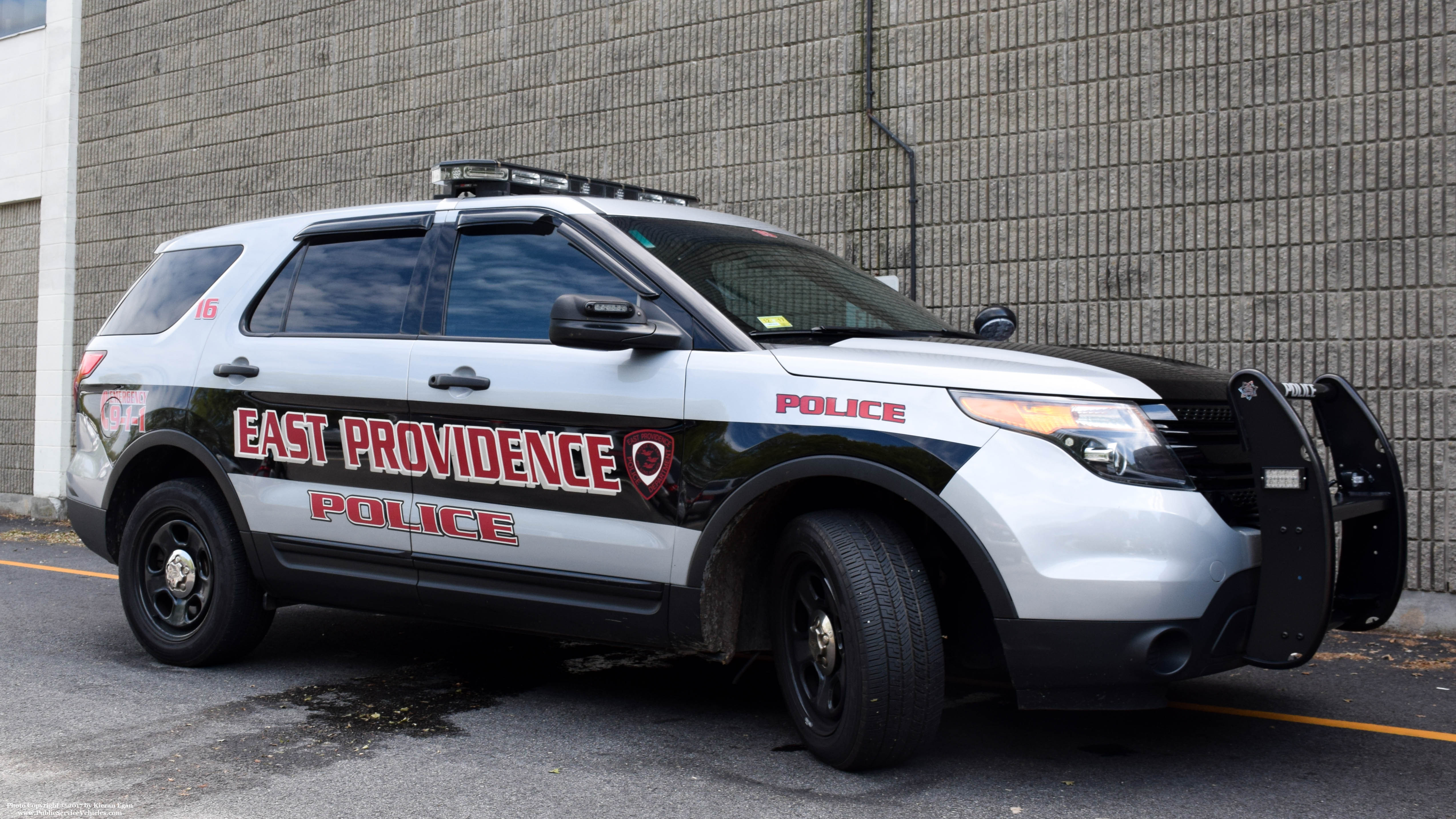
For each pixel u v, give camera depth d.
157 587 5.18
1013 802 3.29
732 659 5.18
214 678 4.84
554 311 3.68
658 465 3.79
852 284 4.63
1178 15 6.62
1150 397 3.36
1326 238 6.20
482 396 4.15
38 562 8.55
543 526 4.03
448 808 3.25
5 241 12.46
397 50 9.85
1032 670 3.26
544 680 4.81
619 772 3.57
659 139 8.51
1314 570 3.15
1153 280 6.66
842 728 3.44
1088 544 3.17
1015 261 7.10
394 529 4.41
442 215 4.57
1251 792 3.38
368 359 4.48
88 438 5.44
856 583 3.36
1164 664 3.21
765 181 8.05
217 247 5.33
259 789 3.41
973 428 3.31
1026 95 7.09
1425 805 3.28
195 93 11.10
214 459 4.89
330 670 4.98
